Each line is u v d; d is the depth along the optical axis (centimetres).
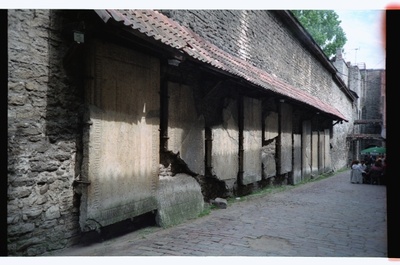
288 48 1426
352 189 1171
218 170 757
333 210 755
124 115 487
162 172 603
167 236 507
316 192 1070
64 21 422
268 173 1044
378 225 612
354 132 2747
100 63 451
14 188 369
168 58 536
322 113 1494
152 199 542
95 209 436
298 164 1328
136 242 475
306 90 1662
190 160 665
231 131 823
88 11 386
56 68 414
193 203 646
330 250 458
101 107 450
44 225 399
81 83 441
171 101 609
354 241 505
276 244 482
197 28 775
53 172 411
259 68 1128
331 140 1978
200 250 446
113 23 395
